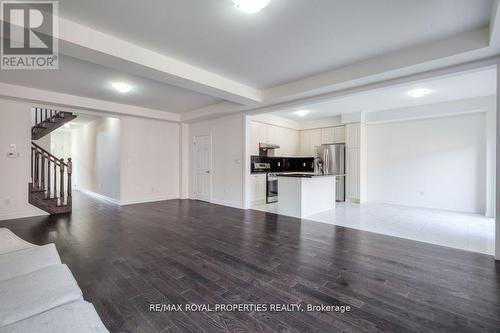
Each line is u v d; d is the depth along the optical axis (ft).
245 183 17.98
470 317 5.63
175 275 7.59
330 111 20.53
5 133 14.24
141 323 5.38
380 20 7.49
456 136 17.70
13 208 14.62
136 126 20.38
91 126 25.32
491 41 7.41
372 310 5.90
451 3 6.68
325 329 5.24
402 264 8.46
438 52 8.68
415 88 13.99
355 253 9.46
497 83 8.57
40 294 4.22
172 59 10.18
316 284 7.11
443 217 15.56
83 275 7.53
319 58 10.12
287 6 6.81
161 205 19.35
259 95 14.30
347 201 21.59
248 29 8.02
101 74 11.69
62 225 13.21
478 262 8.63
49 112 22.12
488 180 15.57
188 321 5.46
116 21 7.59
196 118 20.42
